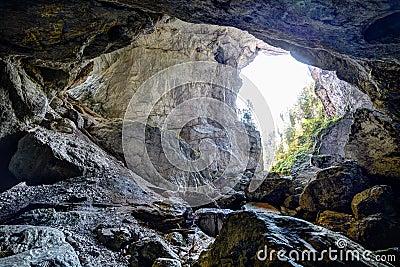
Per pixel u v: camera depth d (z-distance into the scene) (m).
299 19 3.81
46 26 4.34
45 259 2.99
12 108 6.39
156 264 3.92
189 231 6.00
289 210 9.75
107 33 5.02
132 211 6.26
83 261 3.97
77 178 7.55
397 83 5.04
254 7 3.79
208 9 4.07
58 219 5.10
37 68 6.63
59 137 8.48
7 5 3.91
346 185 7.73
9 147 7.03
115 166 9.17
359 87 6.01
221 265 3.09
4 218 5.33
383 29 3.63
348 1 3.18
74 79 7.91
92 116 11.61
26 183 7.15
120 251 4.48
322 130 13.88
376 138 7.25
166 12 4.38
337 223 6.98
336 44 4.28
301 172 11.84
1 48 4.72
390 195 6.79
